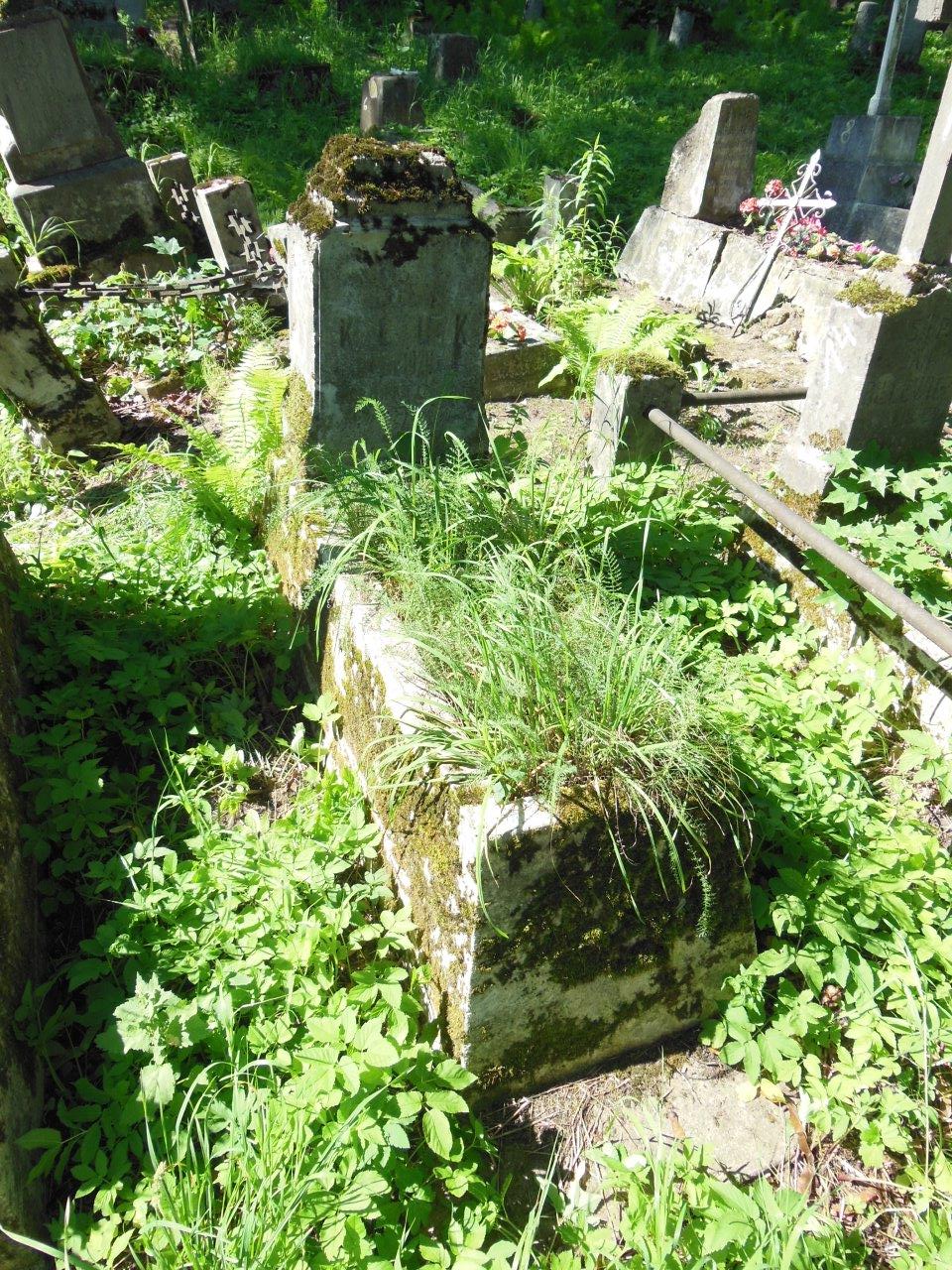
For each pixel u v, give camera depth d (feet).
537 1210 5.58
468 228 9.89
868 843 8.11
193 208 22.43
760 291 22.09
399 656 7.80
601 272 25.43
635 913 6.64
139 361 17.60
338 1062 6.02
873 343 10.45
